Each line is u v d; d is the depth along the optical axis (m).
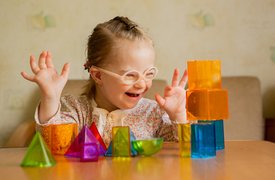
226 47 2.44
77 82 2.12
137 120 1.11
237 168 0.66
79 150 0.79
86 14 2.35
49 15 2.33
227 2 2.44
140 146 0.78
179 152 0.83
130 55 0.99
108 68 1.03
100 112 1.10
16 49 2.31
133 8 2.38
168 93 0.98
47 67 0.90
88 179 0.60
